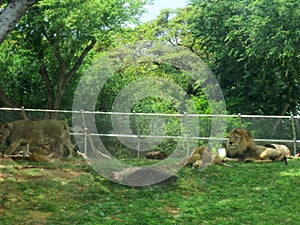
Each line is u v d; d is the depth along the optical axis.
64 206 9.45
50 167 12.53
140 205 9.77
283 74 25.14
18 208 9.18
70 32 25.02
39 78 28.23
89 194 10.31
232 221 8.90
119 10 25.88
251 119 18.09
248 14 26.56
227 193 10.85
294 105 27.14
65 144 14.87
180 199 10.30
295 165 14.16
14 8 9.92
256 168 13.55
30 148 15.84
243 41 26.56
